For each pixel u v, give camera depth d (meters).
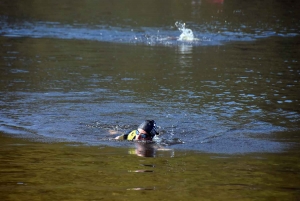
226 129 21.86
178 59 42.72
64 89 30.11
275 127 22.25
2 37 52.66
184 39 54.75
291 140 20.02
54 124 22.36
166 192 13.08
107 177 14.48
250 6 84.69
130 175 14.72
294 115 24.56
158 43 52.38
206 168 15.66
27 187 13.45
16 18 67.81
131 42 52.44
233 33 59.22
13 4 82.31
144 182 14.02
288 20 70.19
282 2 88.88
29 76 34.00
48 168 15.45
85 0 89.62
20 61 39.88
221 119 23.72
